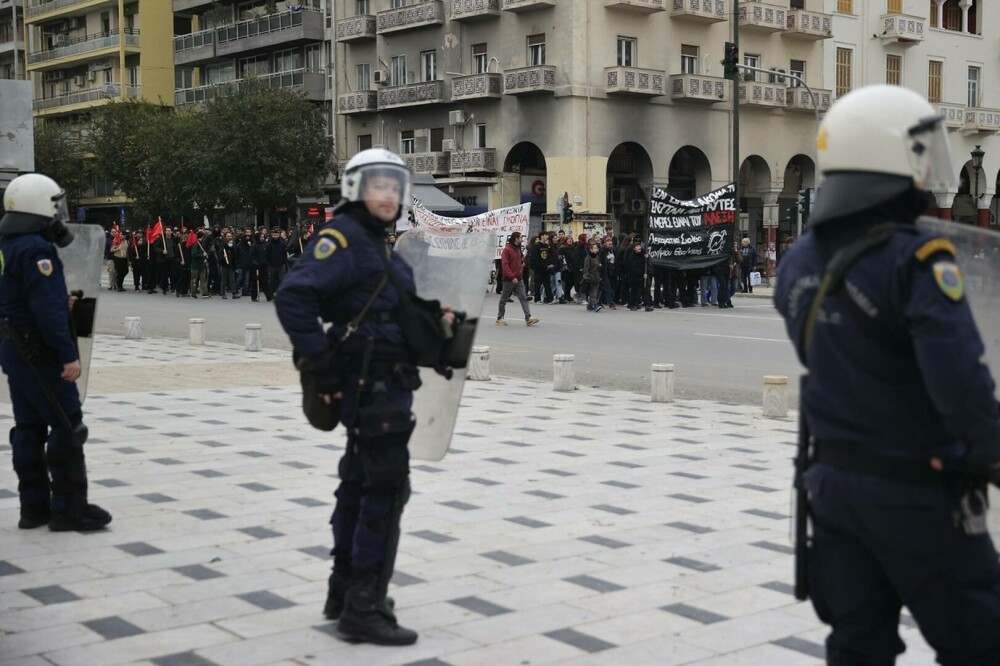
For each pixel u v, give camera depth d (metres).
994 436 2.71
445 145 44.91
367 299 4.48
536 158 44.53
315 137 47.34
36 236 6.02
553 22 41.47
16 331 6.05
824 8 47.44
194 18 62.53
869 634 2.99
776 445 9.31
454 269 5.08
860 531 2.89
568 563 5.77
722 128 45.44
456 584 5.40
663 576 5.54
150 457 8.59
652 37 42.91
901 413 2.83
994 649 2.84
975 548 2.83
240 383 13.41
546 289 30.67
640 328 21.98
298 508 6.93
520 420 10.68
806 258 3.04
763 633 4.72
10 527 6.46
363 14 48.62
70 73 68.06
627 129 42.62
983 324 3.25
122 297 33.78
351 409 4.51
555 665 4.34
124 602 5.10
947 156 2.92
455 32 44.75
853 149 2.91
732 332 21.00
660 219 27.77
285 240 31.45
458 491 7.48
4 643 4.56
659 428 10.22
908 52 50.16
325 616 4.89
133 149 52.12
